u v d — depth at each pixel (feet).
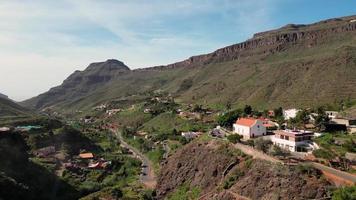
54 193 355.97
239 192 244.83
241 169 266.98
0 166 335.67
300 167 227.61
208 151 328.29
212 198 260.01
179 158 364.58
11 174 334.03
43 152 481.46
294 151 290.56
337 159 244.83
